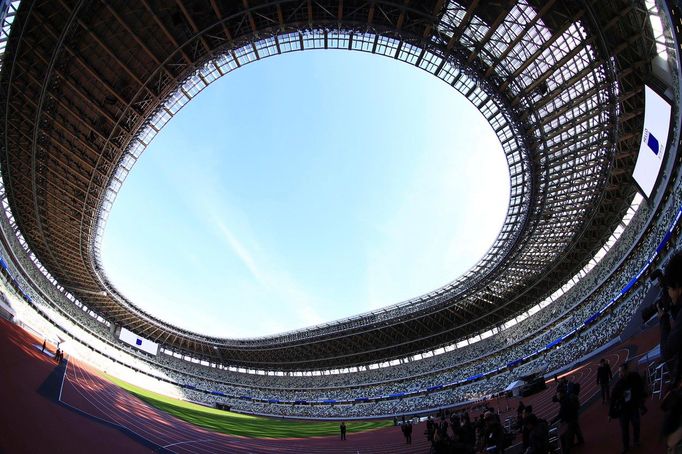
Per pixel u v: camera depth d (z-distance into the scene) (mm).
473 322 80250
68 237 64562
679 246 35375
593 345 51219
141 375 88500
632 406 9766
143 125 48344
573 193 52312
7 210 57656
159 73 44844
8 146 45531
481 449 17547
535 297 73688
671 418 2945
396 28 40062
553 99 41031
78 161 51031
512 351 71688
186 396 88812
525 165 48594
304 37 43594
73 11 35062
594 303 56969
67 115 45906
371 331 87188
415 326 85500
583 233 57281
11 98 40625
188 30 40875
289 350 98250
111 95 44938
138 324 97438
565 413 12375
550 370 57906
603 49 34062
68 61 40125
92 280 77500
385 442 34844
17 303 55156
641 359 21703
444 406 70250
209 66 45406
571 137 43938
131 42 41094
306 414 85125
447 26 38531
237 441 30297
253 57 45250
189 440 25969
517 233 56281
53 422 19500
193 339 101125
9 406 18688
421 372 84562
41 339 51531
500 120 47312
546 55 39062
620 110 39844
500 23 36219
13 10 33000
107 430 22141
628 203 53156
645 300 38750
